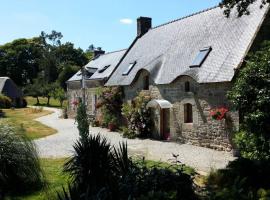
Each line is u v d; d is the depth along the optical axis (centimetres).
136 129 2130
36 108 4831
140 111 2112
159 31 2512
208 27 1961
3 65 7844
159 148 1694
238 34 1680
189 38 2052
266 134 1156
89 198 557
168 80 1920
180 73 1848
